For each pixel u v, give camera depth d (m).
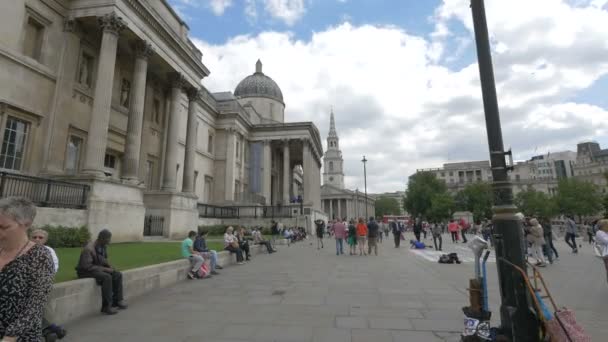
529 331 4.12
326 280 10.61
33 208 2.70
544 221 15.84
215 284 9.96
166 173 23.41
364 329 5.68
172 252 13.36
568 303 7.46
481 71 4.95
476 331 4.32
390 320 6.21
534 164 130.62
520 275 4.26
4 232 2.52
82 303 6.46
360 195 121.94
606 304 7.32
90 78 19.88
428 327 5.78
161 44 22.14
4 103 15.17
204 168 40.69
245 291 8.91
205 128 41.38
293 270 12.93
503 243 4.45
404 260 16.41
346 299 7.95
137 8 19.47
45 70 16.97
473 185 88.38
